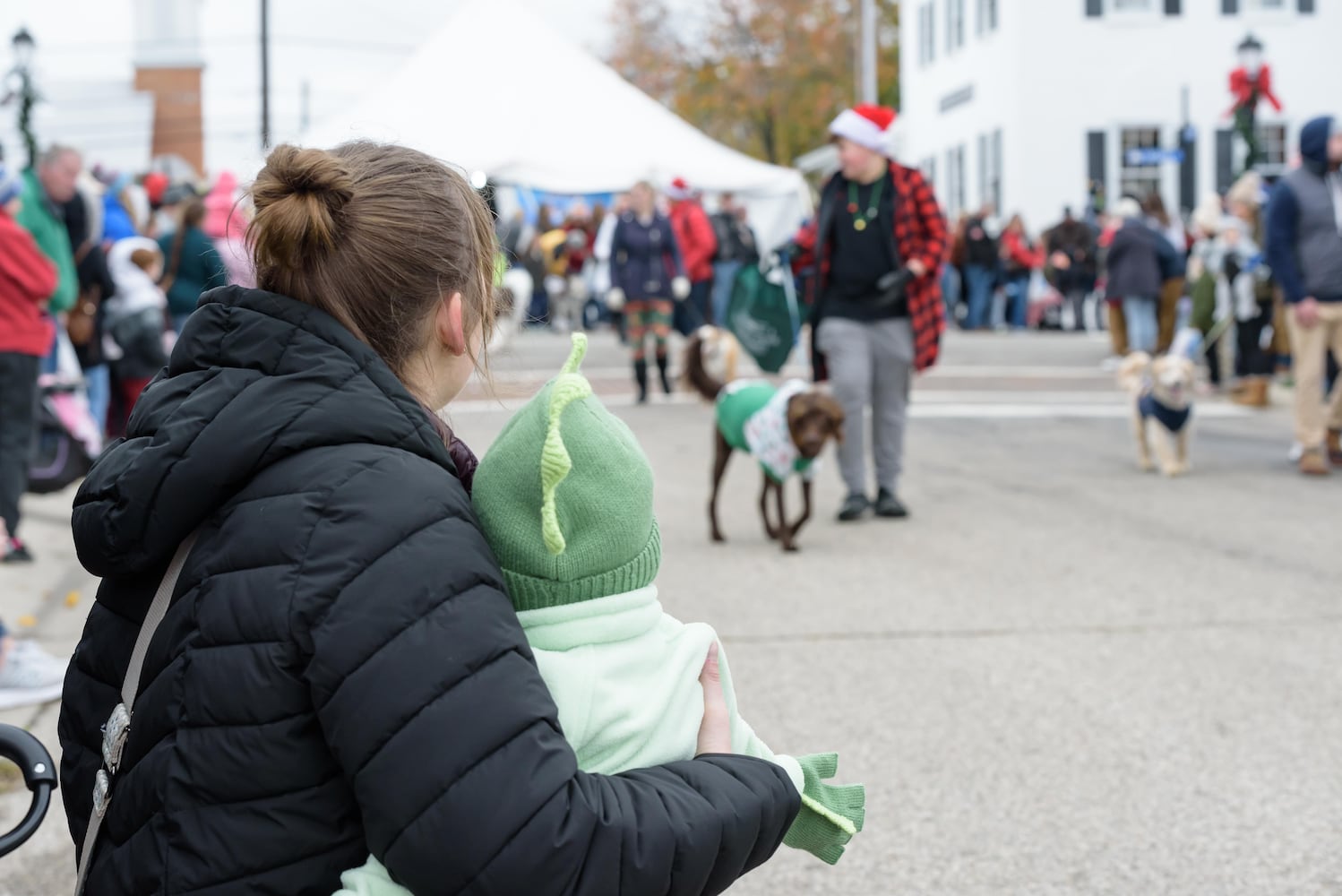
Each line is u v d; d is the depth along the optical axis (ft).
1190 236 69.05
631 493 4.95
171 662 4.64
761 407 23.32
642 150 49.55
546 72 49.62
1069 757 13.50
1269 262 30.37
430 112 47.91
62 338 26.14
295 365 4.82
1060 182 93.20
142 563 4.85
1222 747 13.73
